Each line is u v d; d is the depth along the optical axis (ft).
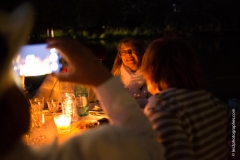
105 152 1.89
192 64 4.00
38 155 1.76
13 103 1.65
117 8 40.11
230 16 43.78
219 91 20.66
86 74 2.31
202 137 3.72
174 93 3.75
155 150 2.17
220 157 4.09
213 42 39.88
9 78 1.64
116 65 9.62
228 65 28.40
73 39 2.34
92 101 8.23
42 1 29.04
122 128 2.07
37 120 5.68
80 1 35.40
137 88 8.93
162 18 45.98
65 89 7.42
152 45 4.21
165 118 3.42
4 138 1.62
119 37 44.47
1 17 1.65
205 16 44.52
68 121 5.61
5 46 1.60
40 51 4.83
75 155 1.82
